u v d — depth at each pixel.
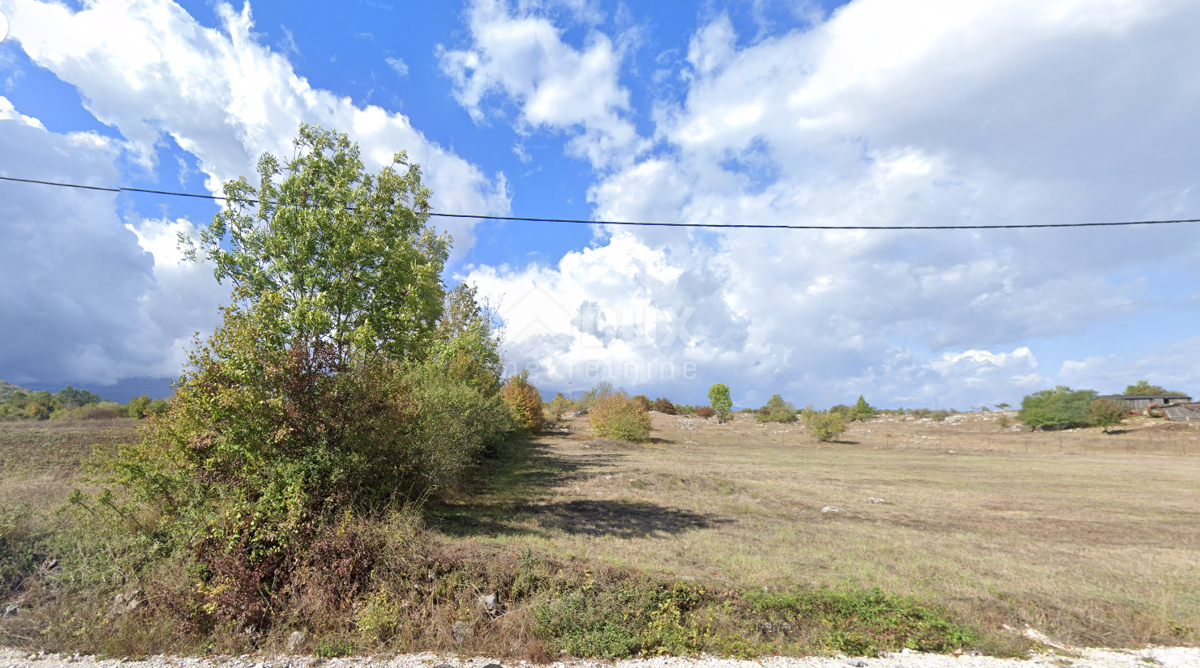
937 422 65.25
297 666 4.95
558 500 14.03
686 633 5.58
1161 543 10.84
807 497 16.31
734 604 6.14
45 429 20.03
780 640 5.63
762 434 54.44
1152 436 43.19
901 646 5.59
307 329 7.72
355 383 7.83
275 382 7.12
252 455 6.81
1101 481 21.25
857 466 26.70
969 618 6.09
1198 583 7.80
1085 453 36.88
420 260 15.16
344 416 7.57
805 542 9.96
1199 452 35.88
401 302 9.90
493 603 5.86
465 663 5.04
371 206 9.73
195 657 5.09
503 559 6.57
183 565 6.23
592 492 15.80
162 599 5.72
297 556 6.15
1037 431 51.38
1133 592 7.27
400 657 5.14
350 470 7.44
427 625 5.57
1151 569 8.59
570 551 7.95
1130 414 52.00
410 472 10.00
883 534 11.06
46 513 7.35
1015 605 6.50
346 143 10.34
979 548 9.92
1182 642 5.80
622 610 5.84
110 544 6.54
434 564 6.30
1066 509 14.84
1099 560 9.20
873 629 5.83
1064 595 6.95
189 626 5.49
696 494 16.16
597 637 5.39
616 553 8.14
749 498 15.80
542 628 5.48
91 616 5.53
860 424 67.81
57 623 5.39
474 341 22.75
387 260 9.46
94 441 16.30
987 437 47.84
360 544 6.23
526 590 6.10
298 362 7.25
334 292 8.87
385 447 8.31
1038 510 14.64
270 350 7.27
